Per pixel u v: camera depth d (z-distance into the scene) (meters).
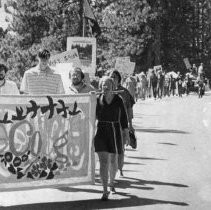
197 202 12.02
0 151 11.80
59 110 12.21
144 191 12.98
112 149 12.21
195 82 72.81
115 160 12.69
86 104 12.44
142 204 11.75
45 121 12.12
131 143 14.55
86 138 12.46
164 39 85.75
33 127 12.02
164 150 19.23
